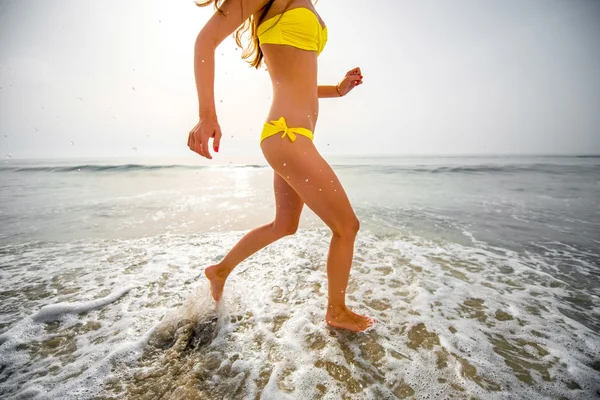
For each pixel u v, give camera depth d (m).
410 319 1.84
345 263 1.57
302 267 2.64
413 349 1.57
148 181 10.42
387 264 2.72
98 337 1.69
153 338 1.67
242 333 1.71
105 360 1.49
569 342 1.64
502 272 2.57
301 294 2.15
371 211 5.07
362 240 3.45
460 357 1.51
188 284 2.33
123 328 1.77
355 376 1.39
